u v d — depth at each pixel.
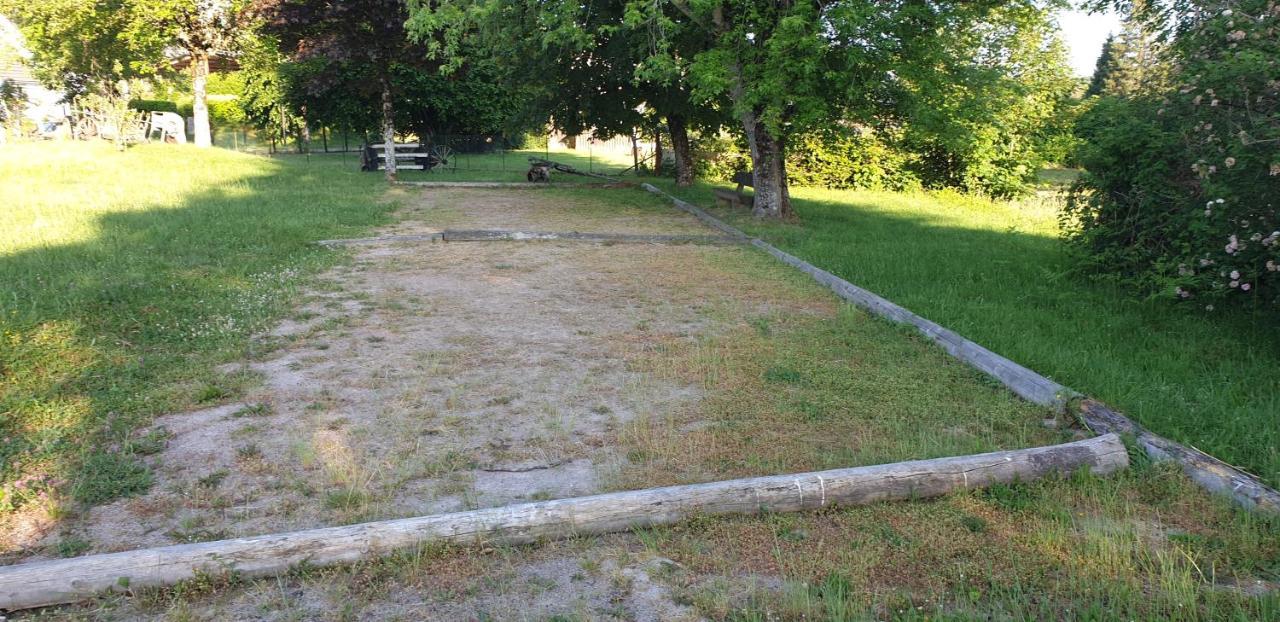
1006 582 3.38
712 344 6.91
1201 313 7.77
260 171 21.06
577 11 14.39
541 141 44.66
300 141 37.56
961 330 7.25
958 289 9.13
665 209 17.27
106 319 6.77
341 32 20.95
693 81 13.26
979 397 5.64
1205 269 7.82
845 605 3.16
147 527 3.74
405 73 33.34
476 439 4.82
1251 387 5.68
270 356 6.32
